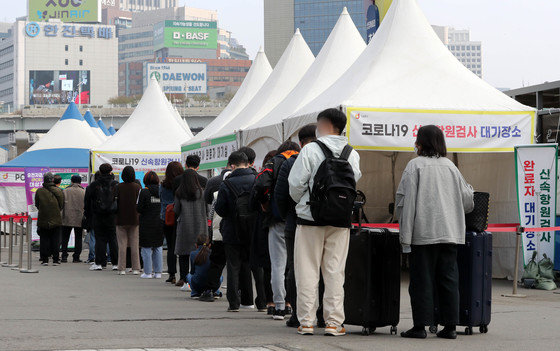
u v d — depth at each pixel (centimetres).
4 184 2656
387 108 1180
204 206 1148
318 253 657
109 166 1537
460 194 670
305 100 1467
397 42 1320
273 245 793
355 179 653
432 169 666
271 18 15675
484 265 692
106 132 3759
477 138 1214
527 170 1195
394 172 1670
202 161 1906
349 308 682
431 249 663
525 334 695
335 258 657
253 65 2094
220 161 1761
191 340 626
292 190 646
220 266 1000
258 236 819
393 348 595
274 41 15650
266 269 851
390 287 680
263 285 875
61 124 2472
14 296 1022
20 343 597
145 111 2314
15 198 2677
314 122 1246
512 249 1320
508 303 986
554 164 1177
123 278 1348
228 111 2002
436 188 662
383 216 1670
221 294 1045
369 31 2339
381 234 678
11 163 2297
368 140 1170
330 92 1323
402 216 661
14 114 11200
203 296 1001
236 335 661
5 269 1524
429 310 659
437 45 1341
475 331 719
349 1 15212
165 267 1661
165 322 765
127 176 1430
